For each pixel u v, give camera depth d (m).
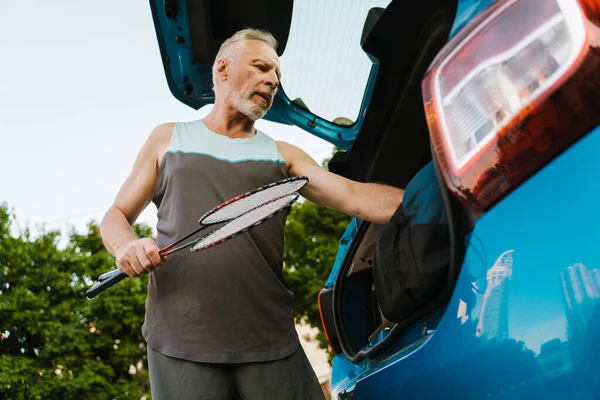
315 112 2.68
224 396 1.54
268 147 1.82
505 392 0.93
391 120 2.04
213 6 2.39
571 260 0.85
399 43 1.79
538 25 0.96
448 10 1.65
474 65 1.06
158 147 1.79
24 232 19.95
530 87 0.94
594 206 0.84
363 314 2.20
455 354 1.04
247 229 1.38
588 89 0.87
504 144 0.97
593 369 0.80
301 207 17.58
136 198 1.76
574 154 0.88
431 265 1.26
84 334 18.20
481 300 0.99
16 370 16.23
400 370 1.26
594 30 0.88
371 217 1.77
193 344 1.53
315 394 1.64
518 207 0.95
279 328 1.63
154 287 1.62
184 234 1.62
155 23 2.41
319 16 2.41
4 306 17.11
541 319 0.87
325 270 16.47
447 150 1.08
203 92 2.70
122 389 17.81
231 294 1.56
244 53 1.80
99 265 20.59
